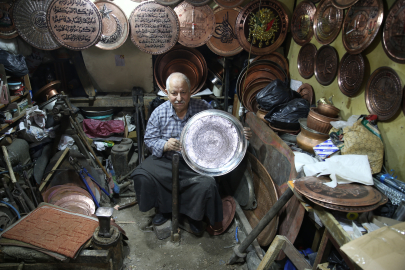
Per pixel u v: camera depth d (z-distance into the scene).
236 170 2.36
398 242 0.88
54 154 2.50
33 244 1.61
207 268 1.90
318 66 2.40
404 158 1.56
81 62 2.81
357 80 1.91
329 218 1.20
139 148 2.92
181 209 2.11
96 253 1.62
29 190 2.18
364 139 1.57
